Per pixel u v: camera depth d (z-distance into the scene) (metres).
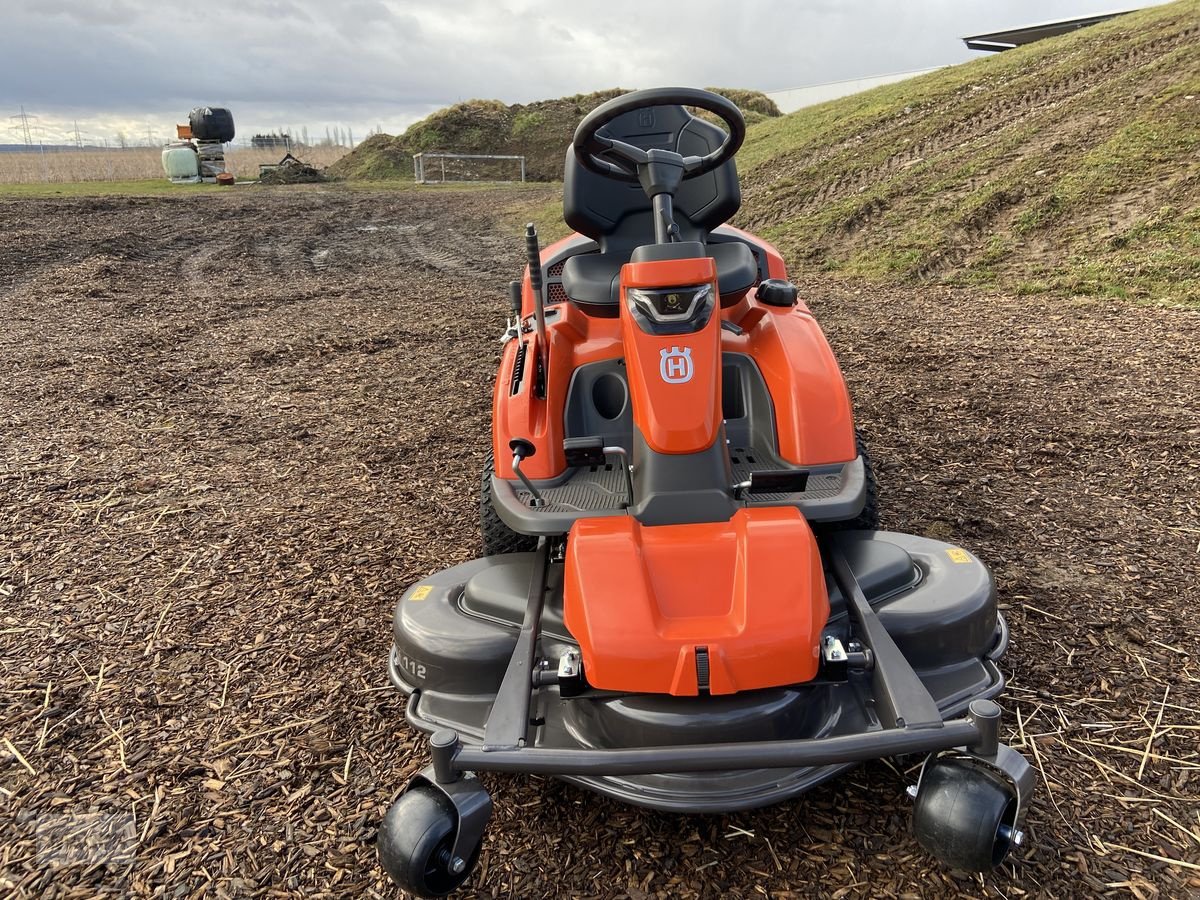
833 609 2.59
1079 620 3.13
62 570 3.93
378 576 3.80
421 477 4.94
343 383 6.88
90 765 2.70
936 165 13.77
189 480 4.95
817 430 2.97
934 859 2.19
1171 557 3.52
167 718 2.91
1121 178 11.03
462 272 12.35
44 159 42.41
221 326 8.92
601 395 3.41
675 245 2.75
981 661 2.47
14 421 6.00
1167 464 4.41
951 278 9.77
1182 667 2.85
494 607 2.56
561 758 1.93
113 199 21.55
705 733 2.13
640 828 2.37
